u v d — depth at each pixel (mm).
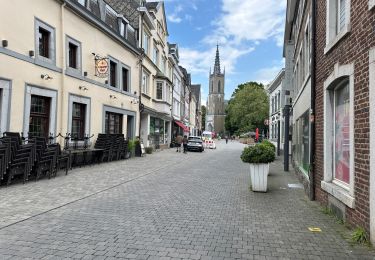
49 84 12617
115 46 19078
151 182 10758
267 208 7289
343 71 5867
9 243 4625
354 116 5398
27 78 11344
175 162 18344
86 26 15586
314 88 8422
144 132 26453
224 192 9258
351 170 5477
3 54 10211
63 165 12203
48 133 12750
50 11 12672
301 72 13320
